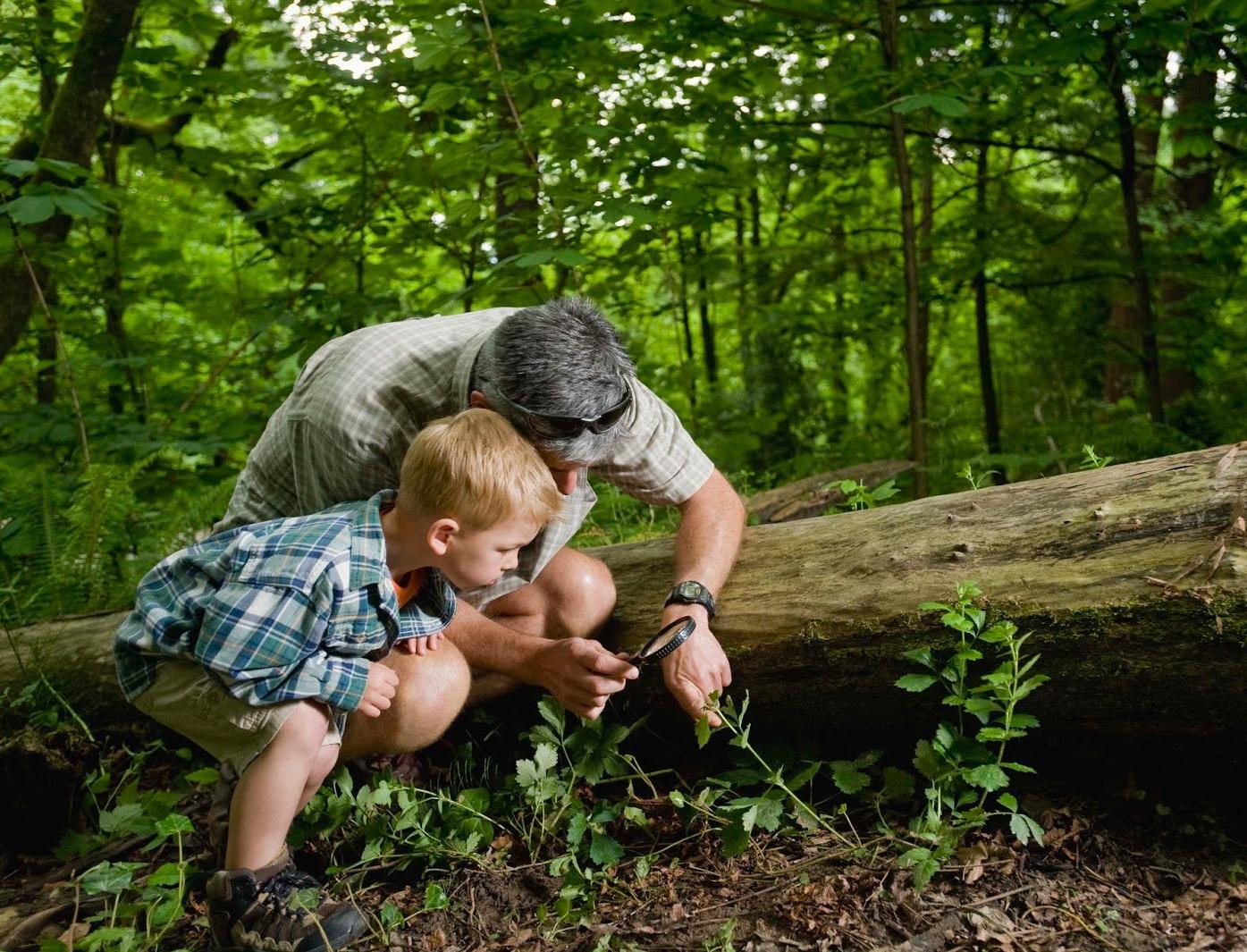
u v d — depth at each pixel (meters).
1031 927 1.90
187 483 5.83
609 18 4.95
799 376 8.20
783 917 2.01
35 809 2.68
